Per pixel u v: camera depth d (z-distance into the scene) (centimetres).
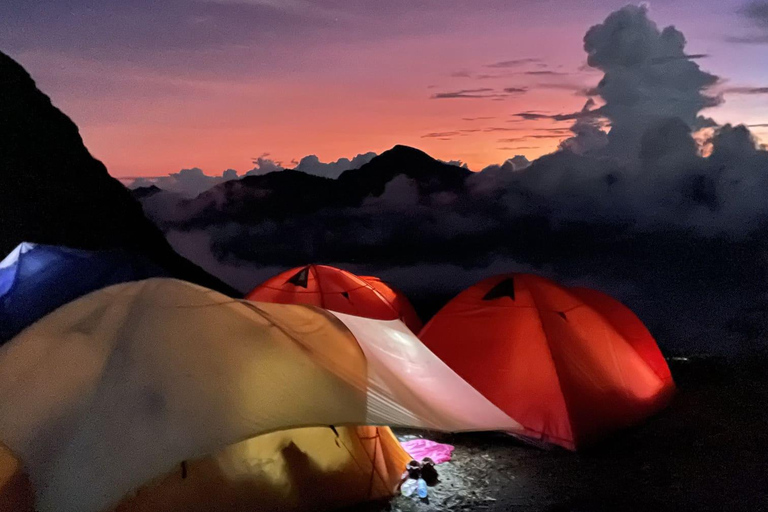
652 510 386
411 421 346
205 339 330
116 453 269
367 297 728
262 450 350
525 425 494
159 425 283
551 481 429
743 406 597
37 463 264
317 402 322
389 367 402
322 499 360
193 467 326
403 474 412
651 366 610
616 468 452
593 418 495
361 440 396
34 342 333
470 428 377
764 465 456
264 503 338
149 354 314
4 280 616
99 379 299
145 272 670
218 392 304
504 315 545
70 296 605
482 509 384
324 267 744
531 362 511
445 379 434
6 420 286
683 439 510
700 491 413
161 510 313
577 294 618
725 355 825
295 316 394
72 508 251
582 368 516
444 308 594
